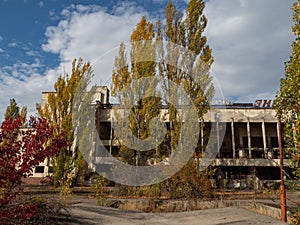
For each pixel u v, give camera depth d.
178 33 18.08
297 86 4.99
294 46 5.14
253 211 9.20
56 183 16.58
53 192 12.41
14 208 5.38
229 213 8.88
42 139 5.45
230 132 30.05
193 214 9.10
